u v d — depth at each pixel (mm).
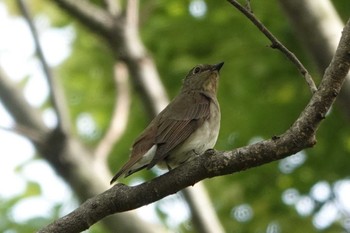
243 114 14828
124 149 15273
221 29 14781
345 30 6434
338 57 6383
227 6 14656
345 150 14641
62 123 11734
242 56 14609
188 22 14945
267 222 14992
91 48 15969
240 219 15047
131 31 12156
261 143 6477
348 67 6355
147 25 15102
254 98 14781
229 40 14750
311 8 10188
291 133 6418
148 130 8070
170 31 15016
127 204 6711
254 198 15070
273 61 14492
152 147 7867
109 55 15828
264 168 14875
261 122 14773
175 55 15023
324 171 14828
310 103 6434
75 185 11469
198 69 9766
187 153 8141
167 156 8055
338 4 14078
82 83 15930
